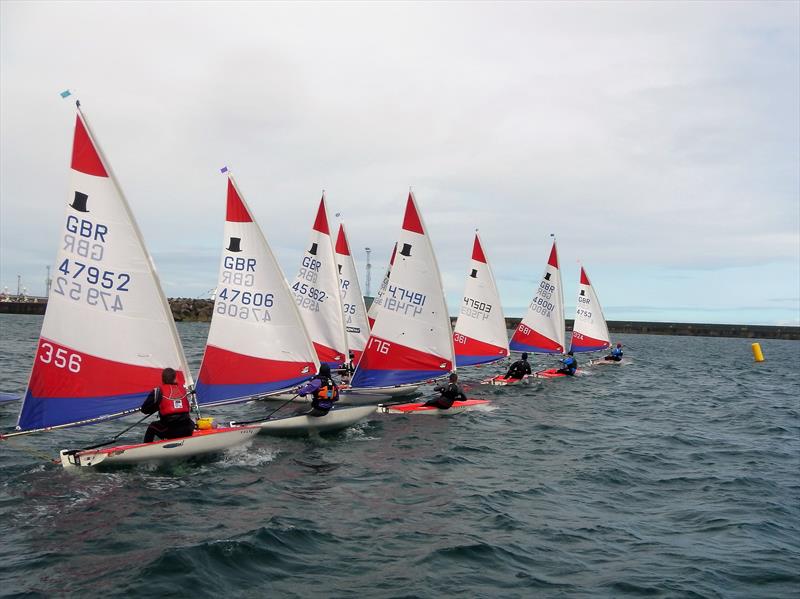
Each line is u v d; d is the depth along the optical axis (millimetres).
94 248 14391
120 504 12031
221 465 15203
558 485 14609
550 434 20953
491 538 10945
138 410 15031
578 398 30484
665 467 16625
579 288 50594
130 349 14828
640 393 33656
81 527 10805
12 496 12336
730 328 150250
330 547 10312
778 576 9531
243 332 18969
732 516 12422
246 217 18859
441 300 24062
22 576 8914
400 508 12508
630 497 13781
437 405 23984
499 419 23453
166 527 10883
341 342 26891
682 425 23594
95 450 14148
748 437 21250
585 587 9086
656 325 155750
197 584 8734
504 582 9195
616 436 20969
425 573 9414
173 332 15234
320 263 27031
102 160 14336
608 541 10977
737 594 8922
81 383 14398
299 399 24641
